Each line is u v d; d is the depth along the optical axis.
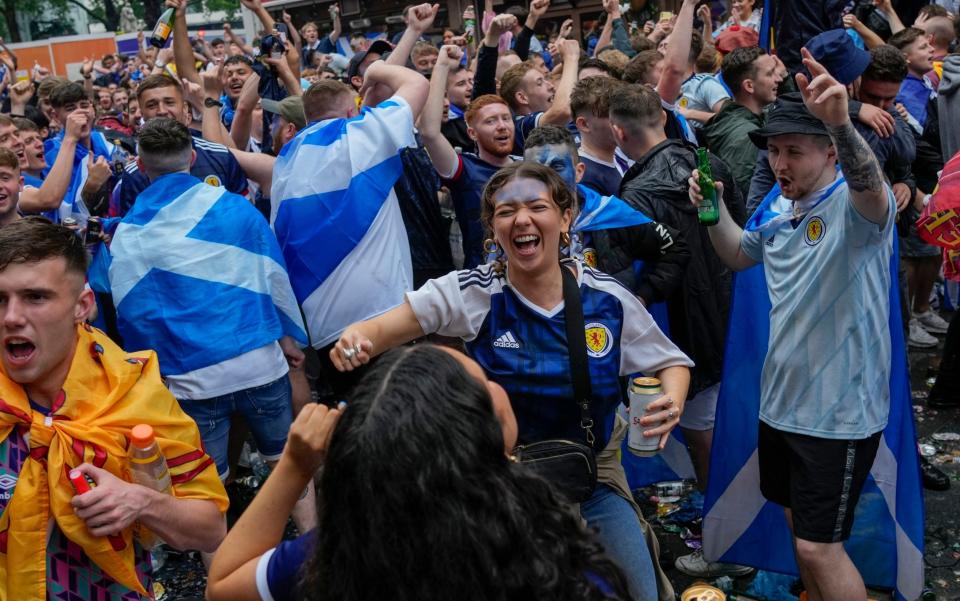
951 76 5.51
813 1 5.66
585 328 2.48
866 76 4.13
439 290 2.53
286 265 4.01
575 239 3.51
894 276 2.96
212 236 3.59
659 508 4.28
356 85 6.61
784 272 2.94
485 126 4.30
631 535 2.57
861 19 7.90
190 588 3.92
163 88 5.28
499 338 2.51
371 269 3.94
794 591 3.56
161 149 3.65
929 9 7.31
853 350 2.80
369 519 1.17
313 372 4.93
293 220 3.95
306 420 1.54
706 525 3.54
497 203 2.45
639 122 3.81
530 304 2.50
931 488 4.29
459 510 1.17
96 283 4.03
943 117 5.62
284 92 6.09
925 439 4.82
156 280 3.55
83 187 4.78
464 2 15.79
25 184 5.35
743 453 3.44
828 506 2.86
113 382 2.06
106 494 1.90
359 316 3.96
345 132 3.95
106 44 28.36
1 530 1.96
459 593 1.16
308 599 1.26
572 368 2.46
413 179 4.51
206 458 2.15
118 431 2.04
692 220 3.70
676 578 3.76
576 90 4.14
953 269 4.17
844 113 2.47
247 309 3.59
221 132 5.48
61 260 1.98
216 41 11.41
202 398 3.52
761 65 4.93
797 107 2.78
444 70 4.18
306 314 4.02
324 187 3.91
